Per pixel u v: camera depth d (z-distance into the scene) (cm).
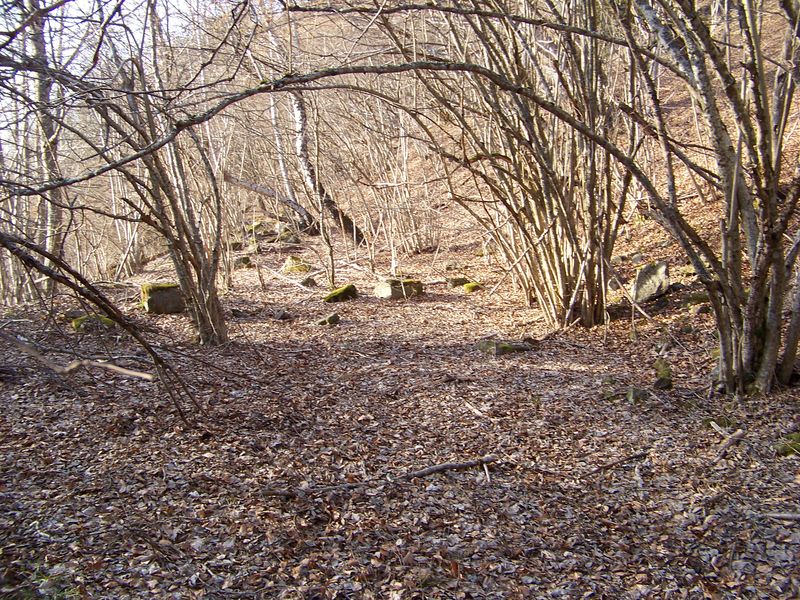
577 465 569
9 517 444
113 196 1432
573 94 884
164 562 412
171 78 973
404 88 1499
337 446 593
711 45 533
